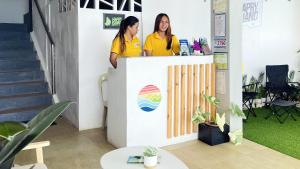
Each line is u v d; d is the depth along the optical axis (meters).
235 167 3.44
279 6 6.91
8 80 5.71
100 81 4.87
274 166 3.46
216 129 4.17
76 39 4.83
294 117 5.73
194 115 4.20
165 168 2.39
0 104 5.14
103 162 2.50
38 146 2.48
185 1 5.76
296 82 6.64
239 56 4.35
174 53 4.59
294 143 4.24
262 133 4.73
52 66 5.56
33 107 5.36
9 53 6.10
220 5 4.34
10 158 0.86
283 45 7.08
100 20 4.91
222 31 4.34
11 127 0.90
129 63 3.73
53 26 5.91
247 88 6.47
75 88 4.99
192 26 5.90
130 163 2.48
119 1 5.09
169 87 4.04
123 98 3.83
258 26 6.63
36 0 5.93
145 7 5.33
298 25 7.26
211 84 4.43
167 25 4.49
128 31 4.35
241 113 4.27
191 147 4.09
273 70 6.46
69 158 3.72
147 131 3.96
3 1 7.44
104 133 4.75
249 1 6.42
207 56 4.36
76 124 5.03
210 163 3.56
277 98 6.33
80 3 4.73
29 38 6.79
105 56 5.02
